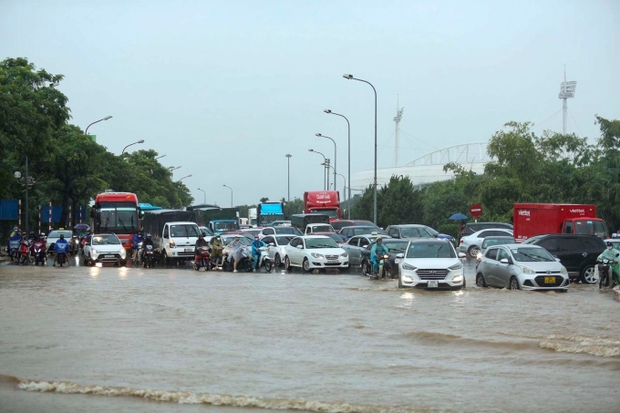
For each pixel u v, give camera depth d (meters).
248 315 17.33
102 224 43.66
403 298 20.72
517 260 23.03
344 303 19.64
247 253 33.84
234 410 9.02
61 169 58.84
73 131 63.19
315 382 10.41
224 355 12.37
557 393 9.62
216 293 22.64
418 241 23.95
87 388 10.05
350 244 35.31
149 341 13.74
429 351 12.66
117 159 75.88
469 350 12.70
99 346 13.22
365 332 14.70
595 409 8.84
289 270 33.84
